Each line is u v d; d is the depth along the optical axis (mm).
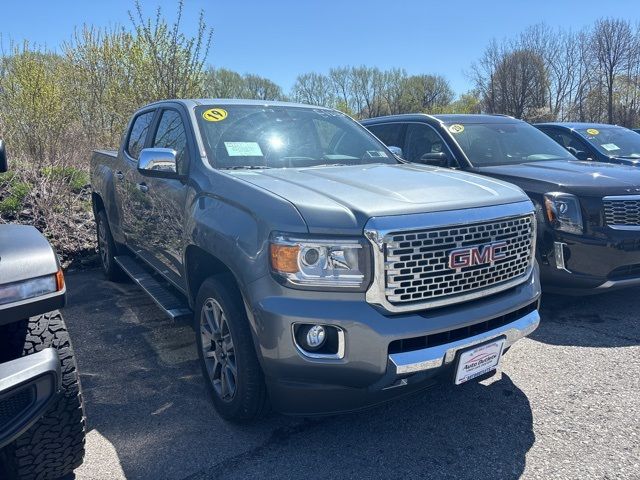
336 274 2420
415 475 2572
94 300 5293
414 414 3127
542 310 4855
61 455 2422
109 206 5375
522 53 39125
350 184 2900
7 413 2008
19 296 2064
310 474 2590
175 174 3490
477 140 5898
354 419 3084
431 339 2561
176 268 3740
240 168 3441
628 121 36719
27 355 2133
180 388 3492
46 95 11414
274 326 2443
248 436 2920
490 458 2695
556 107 40094
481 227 2697
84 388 3502
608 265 4348
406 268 2469
